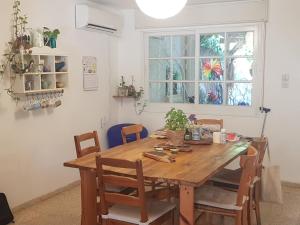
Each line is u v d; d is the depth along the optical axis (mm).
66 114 4293
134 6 5027
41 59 3684
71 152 4402
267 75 4480
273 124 4496
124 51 5391
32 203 3812
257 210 3178
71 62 4348
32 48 3484
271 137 4516
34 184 3850
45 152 3986
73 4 4340
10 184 3549
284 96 4410
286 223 3354
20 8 3551
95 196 2670
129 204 2316
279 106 4445
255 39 4570
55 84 3852
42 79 3750
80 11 4371
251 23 4512
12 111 3516
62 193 4207
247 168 2432
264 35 4453
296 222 3379
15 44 3367
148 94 5371
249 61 4691
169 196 3172
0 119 3400
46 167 4012
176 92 5215
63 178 4289
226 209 2523
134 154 2881
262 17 4406
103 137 5059
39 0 3795
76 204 3846
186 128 3355
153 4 2680
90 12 4391
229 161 2686
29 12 3670
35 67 3568
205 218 3287
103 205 2418
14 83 3455
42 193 3971
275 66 4422
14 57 3402
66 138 4309
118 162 2264
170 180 2221
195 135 3354
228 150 3018
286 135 4434
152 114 5312
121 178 2291
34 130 3814
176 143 3150
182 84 5156
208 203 2557
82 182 2643
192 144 3264
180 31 5047
